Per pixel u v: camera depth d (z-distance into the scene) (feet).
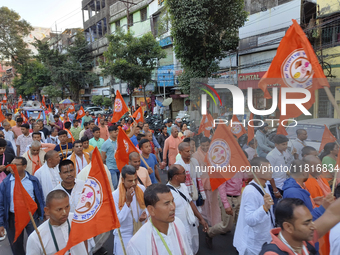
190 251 7.38
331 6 36.60
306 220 5.70
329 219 6.06
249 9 48.39
